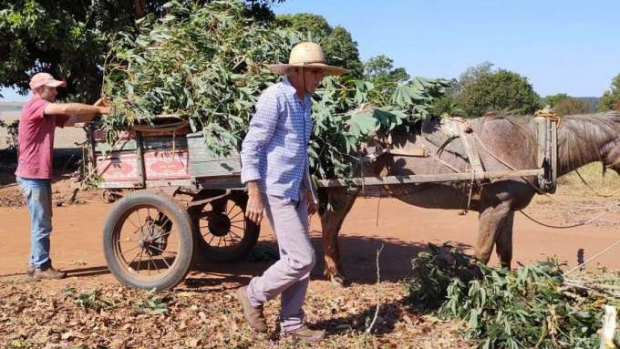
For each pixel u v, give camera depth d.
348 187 6.47
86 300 6.05
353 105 6.78
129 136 6.56
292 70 4.98
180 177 6.50
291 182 5.01
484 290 5.46
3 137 32.44
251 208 4.94
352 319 5.93
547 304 5.30
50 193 7.20
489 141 6.36
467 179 6.23
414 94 6.36
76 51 16.31
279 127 4.94
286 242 5.04
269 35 6.89
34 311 5.99
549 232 10.66
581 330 5.14
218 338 5.40
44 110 6.72
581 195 14.20
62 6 17.41
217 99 6.34
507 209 6.30
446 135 6.41
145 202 6.41
